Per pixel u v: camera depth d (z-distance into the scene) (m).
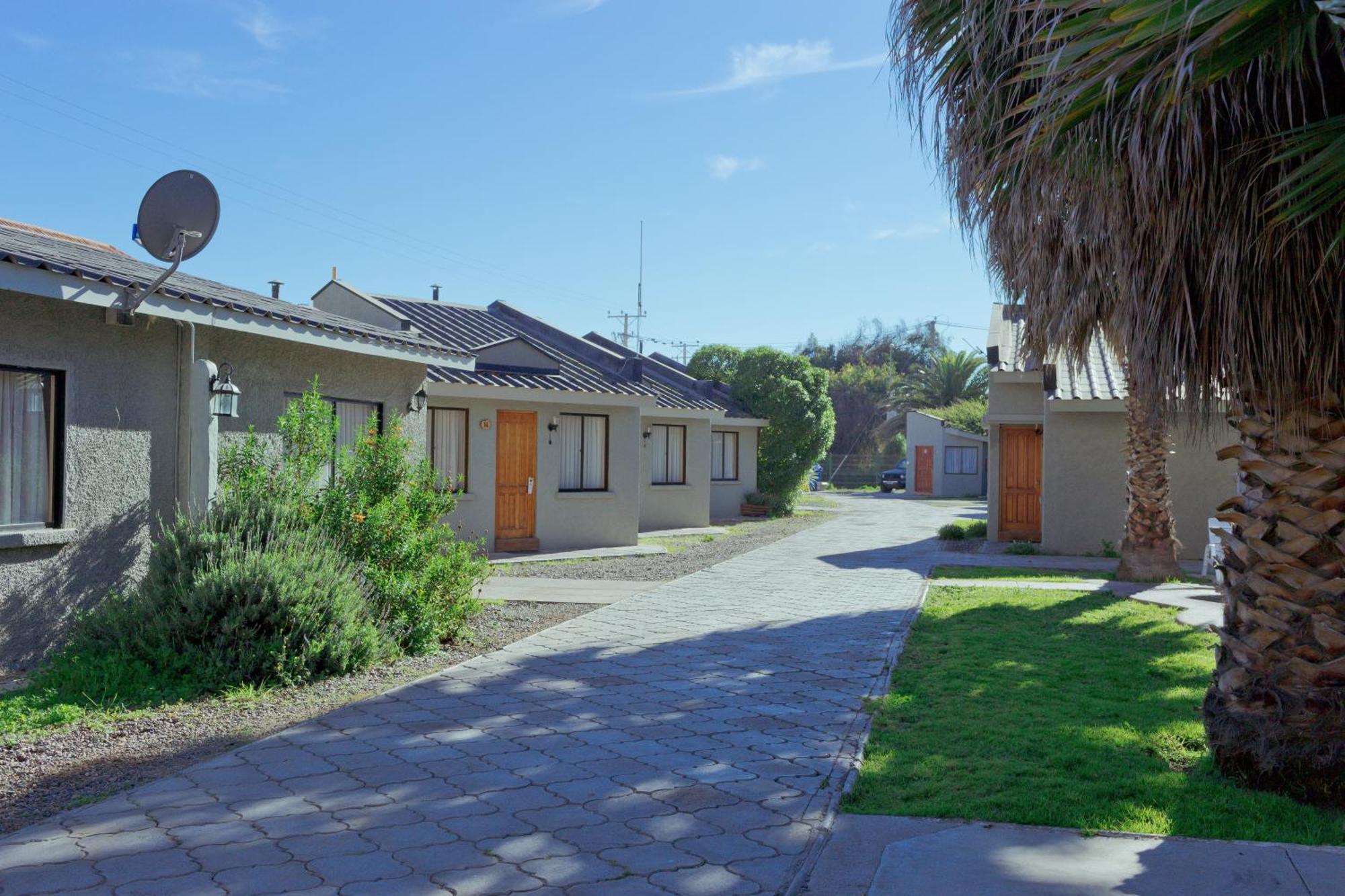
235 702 6.81
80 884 3.94
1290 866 4.08
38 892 3.87
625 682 7.52
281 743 5.84
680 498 24.41
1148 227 4.68
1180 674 7.66
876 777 5.25
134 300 7.78
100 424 8.16
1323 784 4.86
